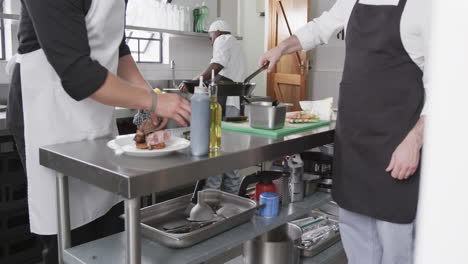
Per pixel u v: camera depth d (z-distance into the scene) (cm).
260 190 199
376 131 156
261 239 211
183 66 471
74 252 138
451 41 21
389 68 152
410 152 145
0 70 316
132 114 320
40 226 149
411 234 160
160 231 145
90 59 126
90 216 155
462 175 21
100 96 127
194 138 126
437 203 22
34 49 140
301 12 483
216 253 147
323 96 539
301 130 181
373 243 176
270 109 168
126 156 124
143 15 404
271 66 196
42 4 119
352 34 163
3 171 246
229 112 404
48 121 143
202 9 457
